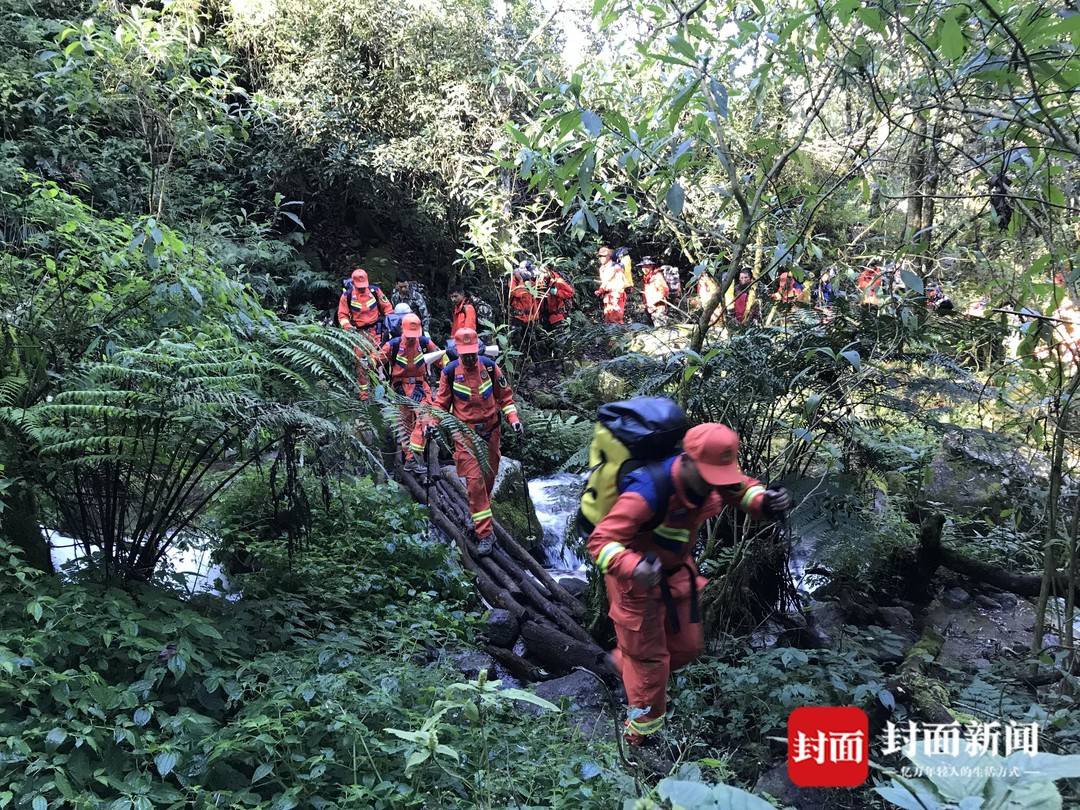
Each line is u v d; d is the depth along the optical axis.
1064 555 4.71
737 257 3.79
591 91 5.18
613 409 2.68
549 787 2.79
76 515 3.72
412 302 11.29
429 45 10.37
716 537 4.74
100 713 2.60
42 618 2.99
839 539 4.11
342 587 4.53
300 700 2.93
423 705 3.22
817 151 5.51
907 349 3.98
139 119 6.64
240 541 4.88
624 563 2.51
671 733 3.43
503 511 6.80
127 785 2.46
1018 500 5.99
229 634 3.46
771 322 4.65
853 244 4.91
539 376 11.41
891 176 4.61
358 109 10.51
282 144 10.47
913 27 3.19
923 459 5.30
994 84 3.30
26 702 2.71
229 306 3.90
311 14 10.20
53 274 3.69
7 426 3.30
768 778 3.21
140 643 2.96
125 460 3.35
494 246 10.50
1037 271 3.41
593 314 12.49
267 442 3.71
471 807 2.57
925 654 4.27
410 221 11.84
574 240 12.17
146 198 7.99
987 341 4.07
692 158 3.91
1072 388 3.56
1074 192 3.60
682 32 3.36
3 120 7.42
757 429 4.43
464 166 10.32
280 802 2.45
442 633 4.55
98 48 5.80
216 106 6.63
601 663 4.46
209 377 3.22
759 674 3.69
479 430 5.71
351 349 3.98
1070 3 2.79
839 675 3.64
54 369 3.57
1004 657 4.75
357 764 2.73
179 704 3.00
